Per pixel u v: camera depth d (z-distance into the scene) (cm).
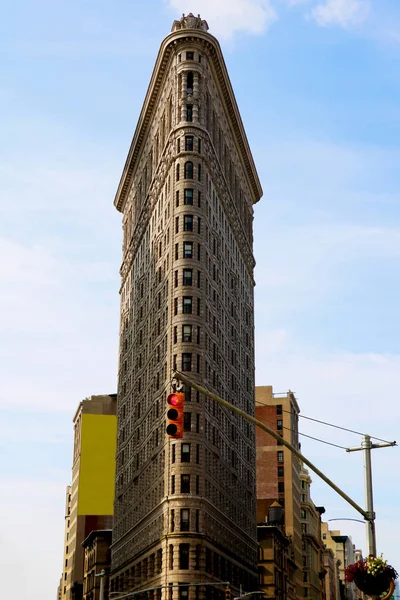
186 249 13262
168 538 12056
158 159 15388
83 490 18062
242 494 15662
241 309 16600
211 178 14300
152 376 14325
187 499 12138
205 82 14362
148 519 13650
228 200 15800
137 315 16388
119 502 16962
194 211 13438
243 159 17625
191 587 11744
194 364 12700
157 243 14775
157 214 14962
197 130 13862
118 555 16562
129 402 16738
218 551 13100
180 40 14300
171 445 12481
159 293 14262
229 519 14112
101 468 18300
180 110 14050
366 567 3797
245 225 17838
